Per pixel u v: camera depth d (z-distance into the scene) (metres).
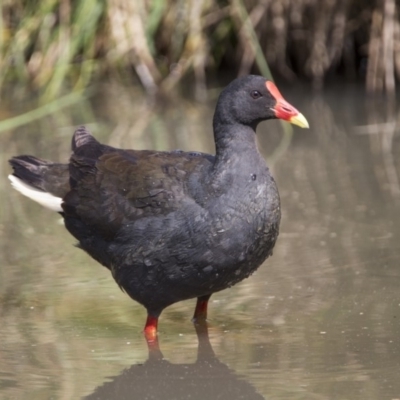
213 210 9.57
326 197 14.12
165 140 16.88
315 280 11.23
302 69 21.22
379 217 13.23
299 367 8.90
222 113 9.94
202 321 10.38
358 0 20.53
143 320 10.49
